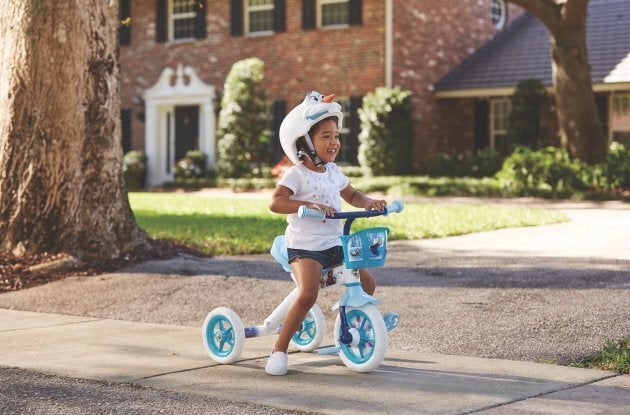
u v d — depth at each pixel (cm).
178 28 3117
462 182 2331
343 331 545
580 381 512
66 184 1022
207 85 2998
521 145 2489
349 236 530
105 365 573
